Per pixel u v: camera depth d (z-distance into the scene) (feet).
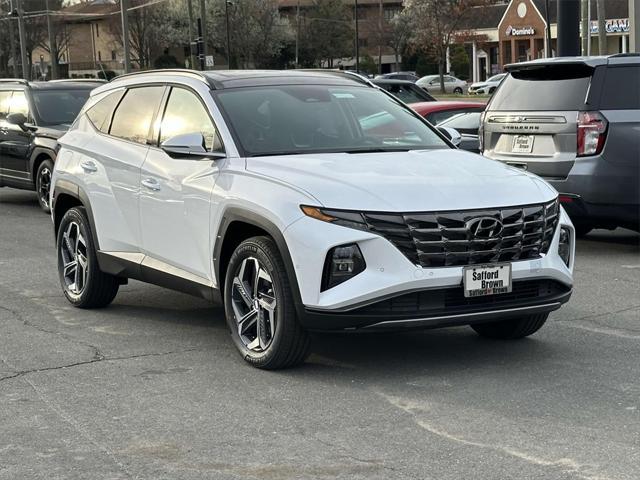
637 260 32.35
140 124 24.02
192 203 21.24
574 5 52.29
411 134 22.86
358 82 24.47
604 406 17.33
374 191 18.37
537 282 19.35
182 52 265.95
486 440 15.69
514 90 34.09
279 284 18.84
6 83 51.57
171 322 24.40
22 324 24.38
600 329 23.13
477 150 43.93
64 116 49.01
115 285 25.54
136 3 243.60
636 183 31.32
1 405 17.90
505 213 18.70
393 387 18.60
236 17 250.37
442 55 207.00
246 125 21.42
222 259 20.58
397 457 15.01
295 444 15.66
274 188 19.10
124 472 14.62
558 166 32.14
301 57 272.51
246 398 18.07
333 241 17.92
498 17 240.94
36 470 14.74
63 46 278.46
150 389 18.75
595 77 31.76
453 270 18.20
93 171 24.82
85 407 17.72
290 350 19.15
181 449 15.55
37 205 51.88
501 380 18.97
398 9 302.25
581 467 14.49
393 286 17.81
